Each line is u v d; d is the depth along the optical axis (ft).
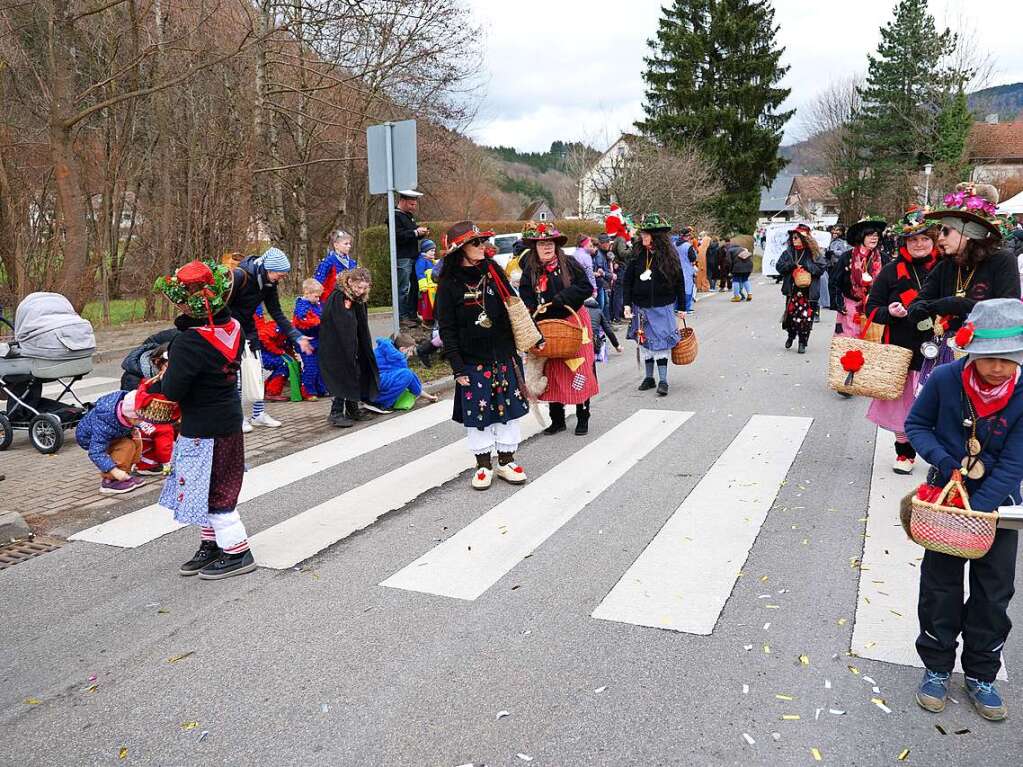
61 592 14.98
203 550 15.76
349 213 107.86
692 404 28.35
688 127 151.84
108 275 66.18
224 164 61.57
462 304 19.13
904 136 146.61
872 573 14.46
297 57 69.51
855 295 30.37
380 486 20.49
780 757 9.72
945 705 10.64
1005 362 9.56
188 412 14.62
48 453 24.40
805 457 21.56
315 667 12.03
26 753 10.36
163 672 12.09
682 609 13.41
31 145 55.01
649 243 29.50
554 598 13.98
